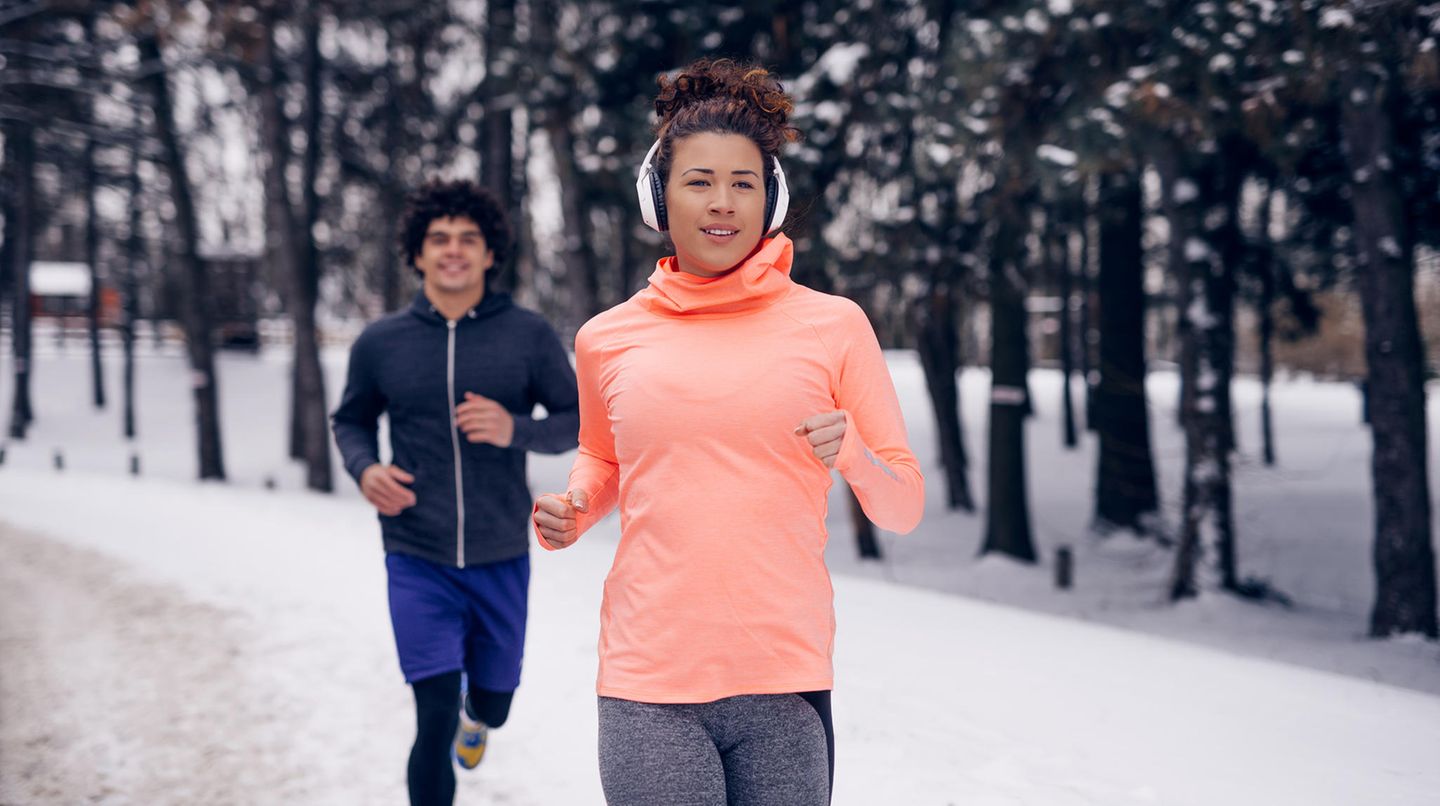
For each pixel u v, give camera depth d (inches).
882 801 136.5
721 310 74.7
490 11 728.3
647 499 72.9
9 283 1502.2
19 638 274.2
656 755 70.4
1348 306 1006.4
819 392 72.8
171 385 1343.5
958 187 471.2
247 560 368.2
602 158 512.4
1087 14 348.2
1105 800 134.8
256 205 1531.7
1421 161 449.4
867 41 459.5
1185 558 447.5
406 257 137.6
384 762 171.6
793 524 72.4
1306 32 288.8
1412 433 363.3
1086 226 647.1
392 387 131.4
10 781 173.8
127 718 203.0
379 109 965.2
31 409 1189.1
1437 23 278.5
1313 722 167.3
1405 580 365.1
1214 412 443.2
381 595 297.3
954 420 764.0
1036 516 749.3
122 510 530.9
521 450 130.0
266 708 203.0
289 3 698.2
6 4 723.4
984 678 193.8
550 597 268.2
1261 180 549.3
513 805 146.1
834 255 453.1
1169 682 191.9
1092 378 1075.3
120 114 880.9
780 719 72.1
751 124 73.5
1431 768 145.4
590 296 607.2
